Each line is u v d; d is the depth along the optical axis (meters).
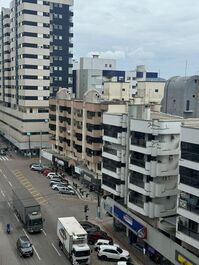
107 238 50.25
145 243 46.72
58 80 132.38
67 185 75.19
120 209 50.97
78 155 81.06
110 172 51.69
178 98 57.00
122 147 49.66
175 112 57.53
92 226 53.12
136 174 46.25
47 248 48.16
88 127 75.50
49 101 97.81
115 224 54.44
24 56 103.94
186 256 37.47
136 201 46.22
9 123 122.31
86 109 76.75
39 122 107.25
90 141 74.69
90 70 137.88
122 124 48.84
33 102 105.75
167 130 43.31
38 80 105.81
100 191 69.81
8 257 45.12
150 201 44.41
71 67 134.00
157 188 43.75
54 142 95.31
